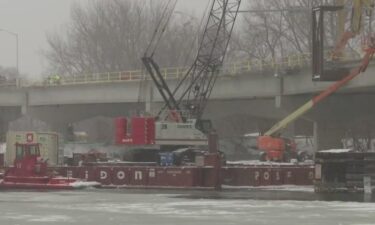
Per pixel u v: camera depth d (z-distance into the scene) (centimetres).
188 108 14200
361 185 8219
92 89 17825
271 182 9544
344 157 8256
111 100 17438
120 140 12462
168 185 9288
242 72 15025
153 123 12419
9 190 8788
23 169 9294
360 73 11612
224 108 16575
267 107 15762
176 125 12656
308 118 14512
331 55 12094
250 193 8262
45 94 18900
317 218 5047
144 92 16575
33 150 9406
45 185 9075
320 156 8350
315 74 11469
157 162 12212
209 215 5309
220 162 9331
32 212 5616
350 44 15588
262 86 14712
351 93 14050
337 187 8269
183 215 5322
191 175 9194
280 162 11806
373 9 11606
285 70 14012
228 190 8856
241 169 9525
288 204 6388
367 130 17750
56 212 5612
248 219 4988
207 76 14575
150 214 5412
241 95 15100
